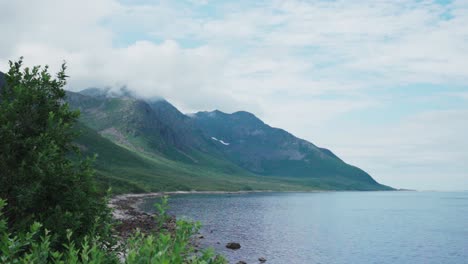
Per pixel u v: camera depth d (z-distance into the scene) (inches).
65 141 420.5
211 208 4943.4
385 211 5910.4
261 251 2007.9
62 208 378.6
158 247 215.6
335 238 2701.8
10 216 366.6
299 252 2068.2
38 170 364.2
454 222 4173.2
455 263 1989.4
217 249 1951.3
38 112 425.7
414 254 2209.6
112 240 374.0
